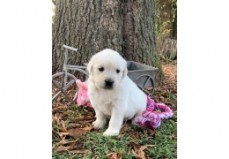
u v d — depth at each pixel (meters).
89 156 0.67
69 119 0.80
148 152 0.70
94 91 0.75
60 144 0.71
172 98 0.90
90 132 0.75
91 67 0.73
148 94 0.89
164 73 1.01
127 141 0.71
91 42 0.92
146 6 0.96
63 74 0.85
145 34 0.96
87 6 0.92
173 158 0.68
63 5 0.94
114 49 0.93
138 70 0.84
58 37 0.95
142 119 0.76
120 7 0.94
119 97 0.73
